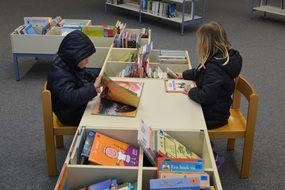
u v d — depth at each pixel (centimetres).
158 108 223
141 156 183
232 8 790
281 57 514
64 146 295
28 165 274
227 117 249
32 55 412
